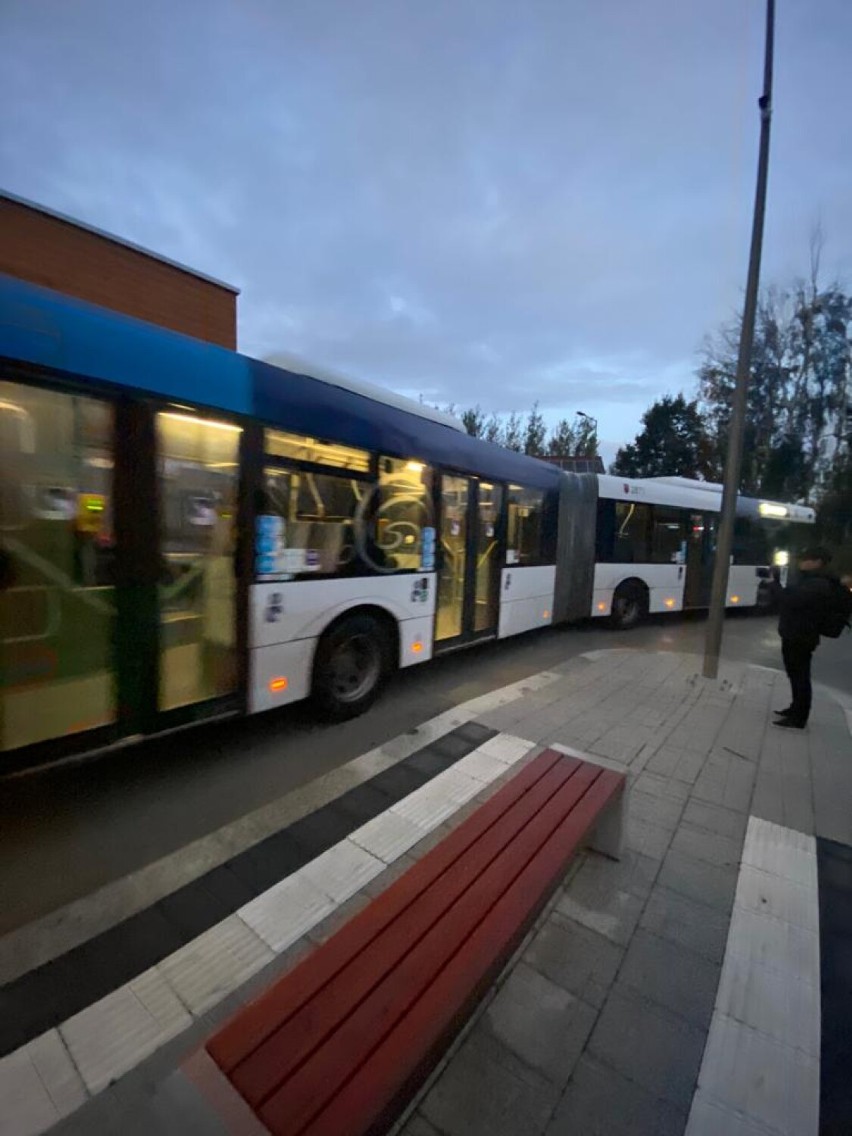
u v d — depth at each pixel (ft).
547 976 7.55
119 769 13.14
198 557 12.07
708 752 14.99
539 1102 5.95
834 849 10.94
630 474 158.92
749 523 39.93
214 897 8.76
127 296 28.78
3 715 9.48
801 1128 5.82
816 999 7.39
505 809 8.57
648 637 31.99
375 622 16.87
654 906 9.01
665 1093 6.11
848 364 96.78
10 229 24.79
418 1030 4.81
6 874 9.32
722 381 103.35
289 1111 4.12
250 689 13.33
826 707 19.12
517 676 22.07
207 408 11.89
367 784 12.38
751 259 19.98
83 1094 5.74
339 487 15.25
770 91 19.12
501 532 23.12
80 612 10.31
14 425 9.30
